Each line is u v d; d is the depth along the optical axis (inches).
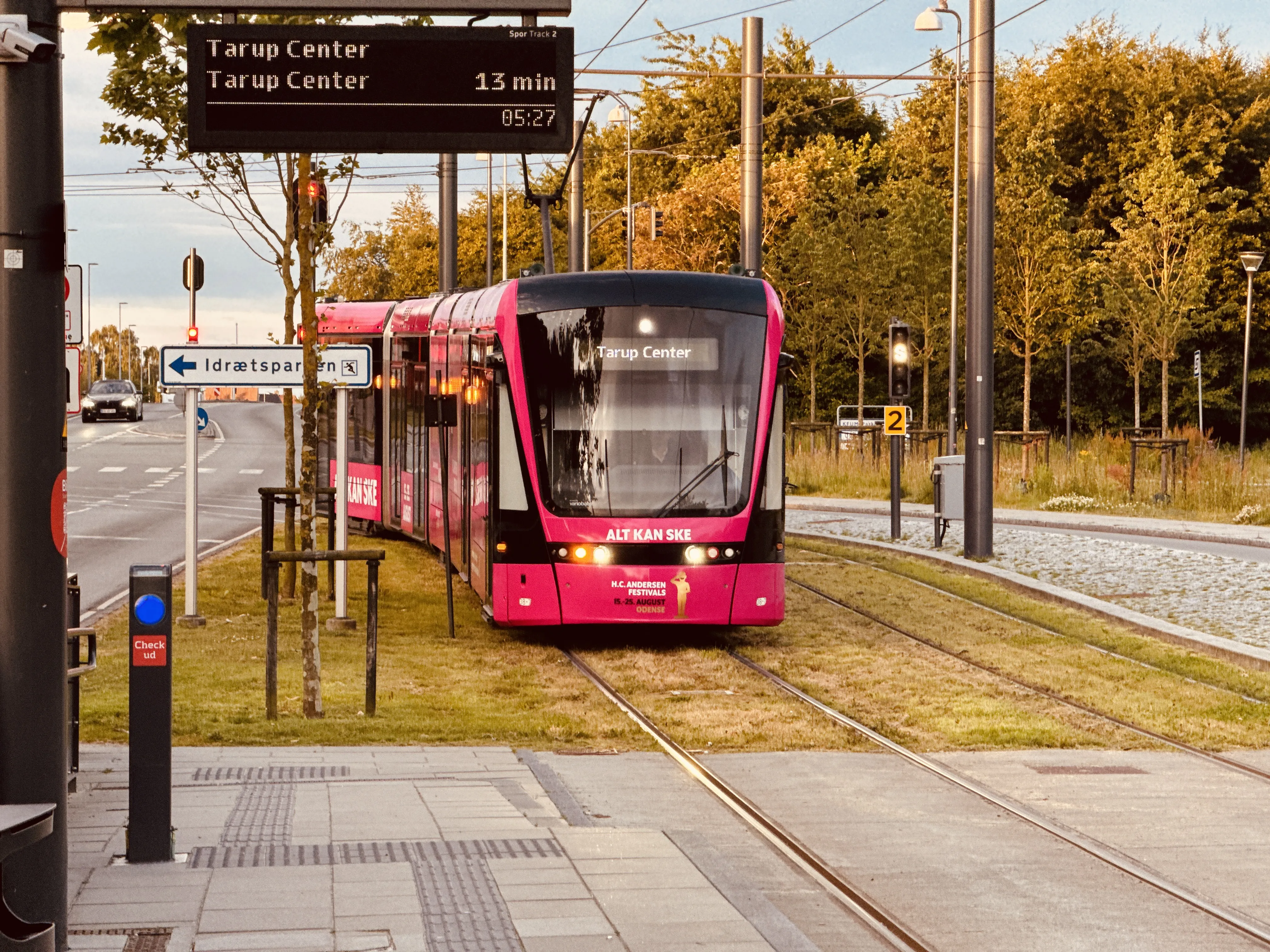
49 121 261.3
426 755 442.3
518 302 674.8
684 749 470.3
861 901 307.0
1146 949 279.4
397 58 337.7
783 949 260.1
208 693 528.4
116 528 1202.0
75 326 549.0
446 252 1344.7
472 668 612.1
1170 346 1865.2
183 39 445.4
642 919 275.7
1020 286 1657.2
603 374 663.8
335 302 1144.2
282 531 1171.3
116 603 762.2
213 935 262.2
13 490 259.0
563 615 654.5
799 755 461.4
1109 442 1672.0
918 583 872.3
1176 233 1894.7
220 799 372.2
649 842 333.7
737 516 658.8
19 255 259.0
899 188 2298.2
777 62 3009.4
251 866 307.6
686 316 671.1
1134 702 538.9
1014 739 482.9
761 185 1085.1
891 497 1130.0
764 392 670.5
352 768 417.4
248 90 335.6
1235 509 1337.4
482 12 299.1
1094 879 327.3
